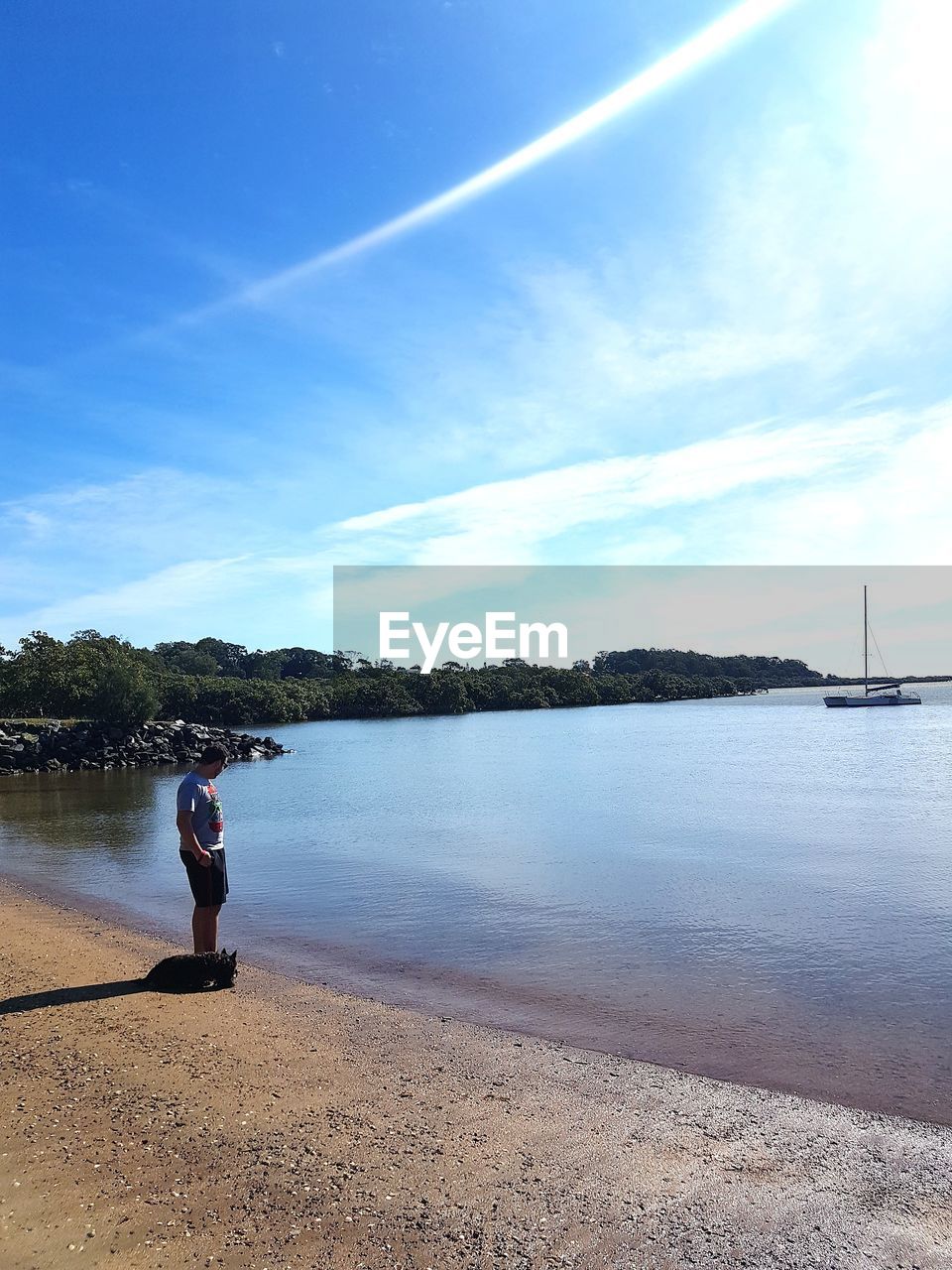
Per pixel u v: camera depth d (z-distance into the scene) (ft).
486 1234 16.71
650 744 211.20
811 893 50.72
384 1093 23.17
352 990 32.71
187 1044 26.58
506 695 481.87
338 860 62.28
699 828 77.71
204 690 320.70
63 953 37.32
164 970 32.45
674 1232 16.87
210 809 34.04
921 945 39.45
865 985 33.50
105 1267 15.62
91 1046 26.30
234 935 41.37
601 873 57.06
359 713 387.14
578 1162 19.57
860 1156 19.99
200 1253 16.07
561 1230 16.89
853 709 442.91
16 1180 18.62
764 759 162.40
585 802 99.04
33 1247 16.22
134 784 127.03
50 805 100.68
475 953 38.04
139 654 326.85
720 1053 26.45
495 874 56.70
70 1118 21.49
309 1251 16.15
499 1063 25.49
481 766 153.07
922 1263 15.94
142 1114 21.70
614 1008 30.76
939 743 205.98
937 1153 20.16
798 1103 22.84
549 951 38.52
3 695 197.67
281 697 335.06
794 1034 28.14
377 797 106.32
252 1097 22.77
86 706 186.50
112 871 58.03
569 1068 25.16
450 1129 21.12
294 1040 27.14
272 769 153.38
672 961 36.83
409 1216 17.30
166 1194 18.10
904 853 64.69
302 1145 20.17
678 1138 20.79
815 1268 15.81
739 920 44.19
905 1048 26.94
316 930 42.34
